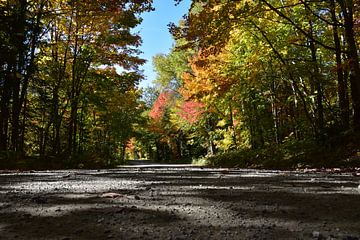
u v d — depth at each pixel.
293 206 4.40
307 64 17.50
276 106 23.88
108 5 18.23
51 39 21.67
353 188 6.24
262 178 8.94
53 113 22.47
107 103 28.78
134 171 13.90
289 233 3.07
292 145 18.58
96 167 20.64
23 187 6.81
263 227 3.30
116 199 5.07
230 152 26.45
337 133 16.42
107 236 3.01
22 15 17.36
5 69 17.47
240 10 13.20
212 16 13.25
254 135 26.78
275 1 17.47
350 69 15.28
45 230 3.23
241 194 5.58
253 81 21.23
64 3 19.38
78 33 21.11
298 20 17.52
